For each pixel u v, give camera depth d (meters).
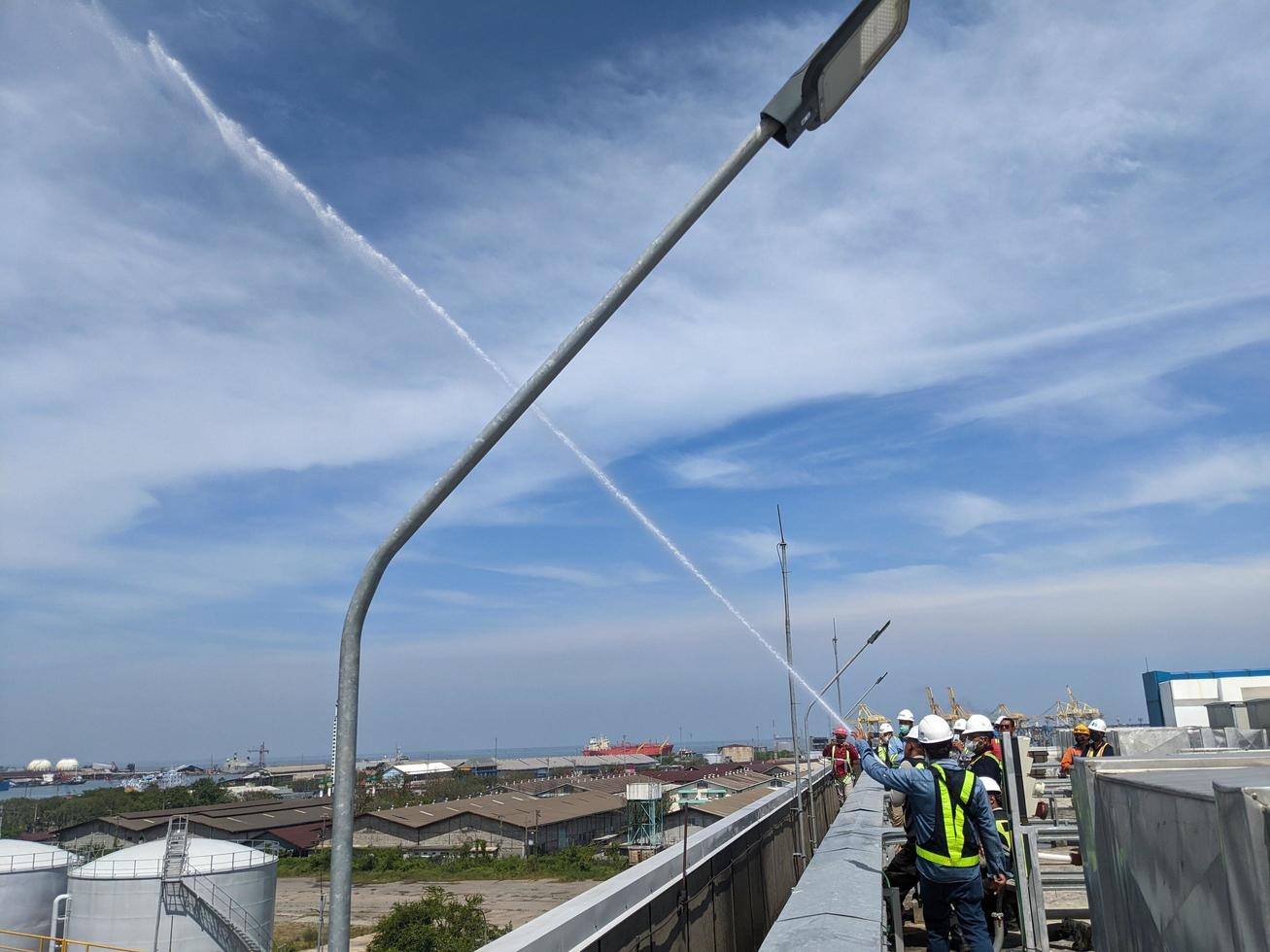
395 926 39.25
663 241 3.08
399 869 70.81
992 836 6.14
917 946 8.02
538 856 73.94
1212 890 2.34
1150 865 3.03
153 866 30.84
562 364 3.02
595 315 3.03
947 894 6.12
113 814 85.88
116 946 29.66
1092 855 4.22
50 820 94.94
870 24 3.04
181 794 110.69
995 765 8.83
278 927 48.09
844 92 3.18
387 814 83.50
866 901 4.45
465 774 190.25
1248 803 1.91
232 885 31.70
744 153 3.13
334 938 2.62
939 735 6.40
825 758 17.92
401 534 2.87
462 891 61.88
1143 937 3.18
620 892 5.08
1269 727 18.73
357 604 2.88
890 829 9.55
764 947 3.83
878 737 14.86
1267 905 1.84
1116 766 4.11
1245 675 46.34
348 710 2.80
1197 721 45.03
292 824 76.62
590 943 4.43
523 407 2.97
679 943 6.09
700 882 6.80
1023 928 7.05
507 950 3.70
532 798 94.75
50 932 30.39
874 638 11.45
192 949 30.36
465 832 77.94
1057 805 10.17
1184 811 2.59
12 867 30.55
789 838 11.52
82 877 30.30
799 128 3.17
